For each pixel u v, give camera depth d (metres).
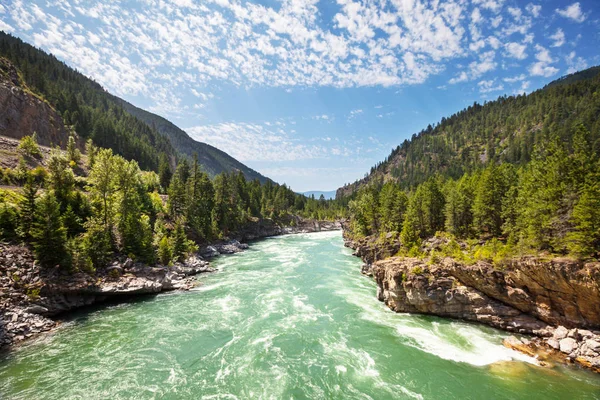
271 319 33.91
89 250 41.25
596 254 27.30
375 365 24.39
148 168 137.00
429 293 34.06
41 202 38.72
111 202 53.75
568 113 146.62
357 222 90.31
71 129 111.12
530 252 31.48
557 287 28.45
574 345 25.03
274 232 132.75
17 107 90.25
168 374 23.16
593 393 20.33
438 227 59.91
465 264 34.25
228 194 109.94
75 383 21.84
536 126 164.12
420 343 27.95
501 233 47.09
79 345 27.61
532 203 35.03
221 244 83.75
